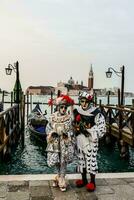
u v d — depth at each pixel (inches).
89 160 195.8
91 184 194.1
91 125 195.9
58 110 199.2
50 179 214.1
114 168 451.5
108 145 597.3
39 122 657.6
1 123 390.3
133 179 217.0
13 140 544.1
